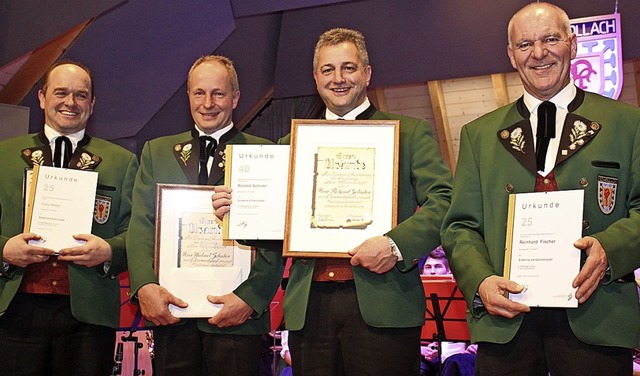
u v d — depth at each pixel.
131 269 2.81
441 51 6.80
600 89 6.09
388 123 2.63
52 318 2.91
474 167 2.52
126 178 3.14
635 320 2.22
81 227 2.94
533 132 2.45
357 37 2.75
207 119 3.00
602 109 2.37
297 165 2.62
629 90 8.35
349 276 2.55
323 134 2.64
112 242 2.96
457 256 2.41
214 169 2.94
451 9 6.73
